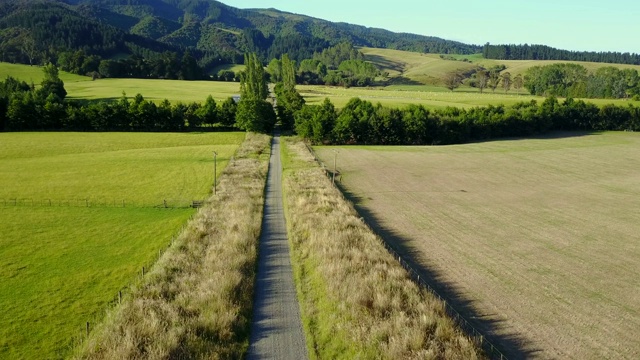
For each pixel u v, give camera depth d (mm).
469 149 94188
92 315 26141
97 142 88062
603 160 84000
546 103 124688
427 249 36562
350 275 27359
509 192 58688
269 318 24234
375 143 100938
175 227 42281
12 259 34469
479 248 37156
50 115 99875
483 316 25484
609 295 28812
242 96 121812
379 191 57281
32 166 67375
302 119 102938
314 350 21125
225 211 43250
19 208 47938
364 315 23000
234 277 27250
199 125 109500
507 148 96312
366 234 35906
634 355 21844
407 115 101375
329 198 47781
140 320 22656
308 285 28062
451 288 29172
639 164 80875
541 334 23625
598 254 36469
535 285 30016
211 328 21938
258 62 129875
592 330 24203
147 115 103062
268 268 31078
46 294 28797
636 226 44562
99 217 45344
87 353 20766
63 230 41344
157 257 34781
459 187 60812
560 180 66938
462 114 107562
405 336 20672
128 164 69438
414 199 53625
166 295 25891
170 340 20469
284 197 50969
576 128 127000
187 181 59844
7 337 23641
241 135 100312
